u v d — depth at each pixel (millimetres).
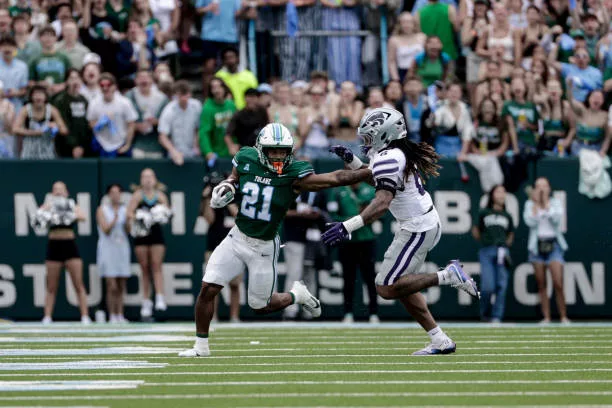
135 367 23719
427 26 47594
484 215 41781
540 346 29469
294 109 43562
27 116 42406
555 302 43125
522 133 43125
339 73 48062
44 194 42281
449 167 42906
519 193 42875
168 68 45562
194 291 42594
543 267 41969
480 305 42531
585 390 19672
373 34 48438
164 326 38344
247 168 24500
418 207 24594
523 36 47125
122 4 47531
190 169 42406
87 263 42312
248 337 32625
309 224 41281
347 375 22047
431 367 23625
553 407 17484
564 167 43000
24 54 45031
